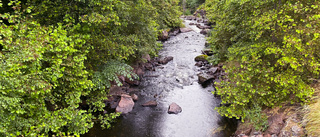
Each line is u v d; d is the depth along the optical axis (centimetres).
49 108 482
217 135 559
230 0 628
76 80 430
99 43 543
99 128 591
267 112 498
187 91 816
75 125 439
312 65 366
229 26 706
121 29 696
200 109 692
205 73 935
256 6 486
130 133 580
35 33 356
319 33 350
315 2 375
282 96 461
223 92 504
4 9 474
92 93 577
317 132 357
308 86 404
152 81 901
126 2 720
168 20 1833
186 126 608
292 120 416
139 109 698
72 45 390
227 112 536
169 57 1147
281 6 425
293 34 421
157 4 1395
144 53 873
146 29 834
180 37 1680
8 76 271
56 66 354
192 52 1279
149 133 582
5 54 288
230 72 528
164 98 770
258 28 448
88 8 500
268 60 520
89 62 552
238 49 622
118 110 661
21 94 309
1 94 262
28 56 290
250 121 514
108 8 492
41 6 440
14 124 314
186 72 988
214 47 1112
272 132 431
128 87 821
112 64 587
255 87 501
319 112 383
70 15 491
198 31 1897
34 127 333
